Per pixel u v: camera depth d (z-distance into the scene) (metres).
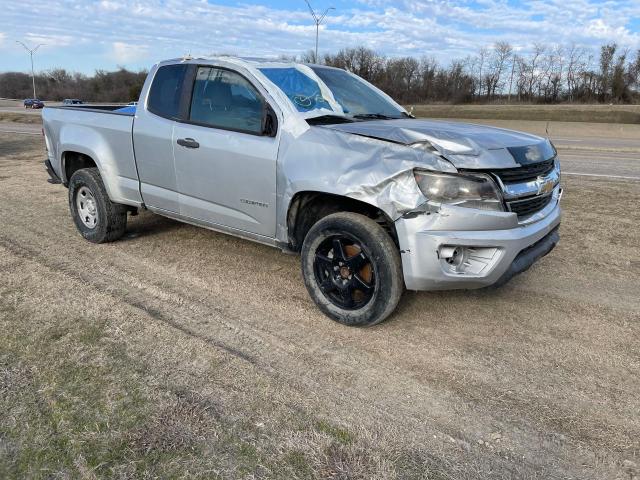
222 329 3.78
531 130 27.59
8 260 5.04
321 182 3.65
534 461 2.56
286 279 4.76
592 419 2.88
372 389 3.11
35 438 2.58
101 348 3.43
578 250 5.75
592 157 14.38
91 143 5.39
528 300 4.41
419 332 3.82
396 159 3.41
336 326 3.88
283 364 3.34
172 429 2.67
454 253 3.43
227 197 4.38
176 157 4.66
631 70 61.12
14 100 96.94
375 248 3.53
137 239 5.84
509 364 3.42
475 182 3.32
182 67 4.74
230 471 2.41
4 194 8.07
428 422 2.83
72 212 5.79
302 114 4.01
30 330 3.64
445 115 42.31
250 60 4.48
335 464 2.48
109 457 2.47
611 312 4.21
